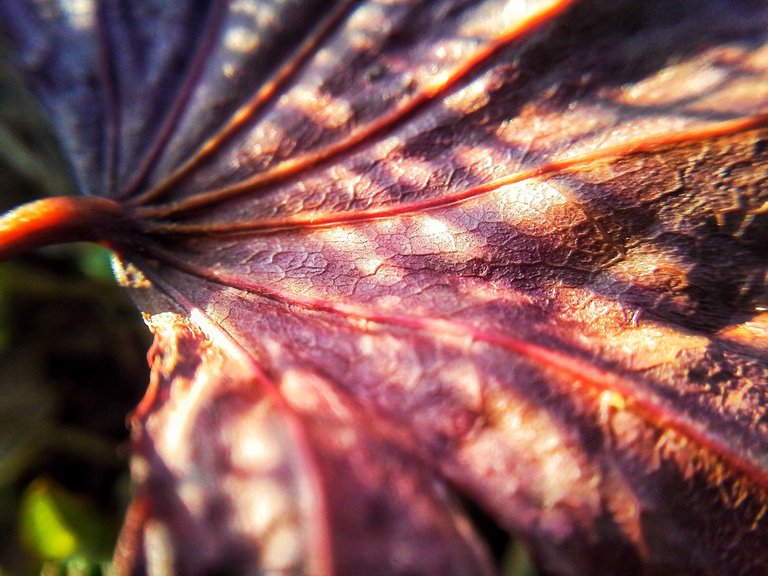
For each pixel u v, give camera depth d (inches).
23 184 2.7
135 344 2.6
